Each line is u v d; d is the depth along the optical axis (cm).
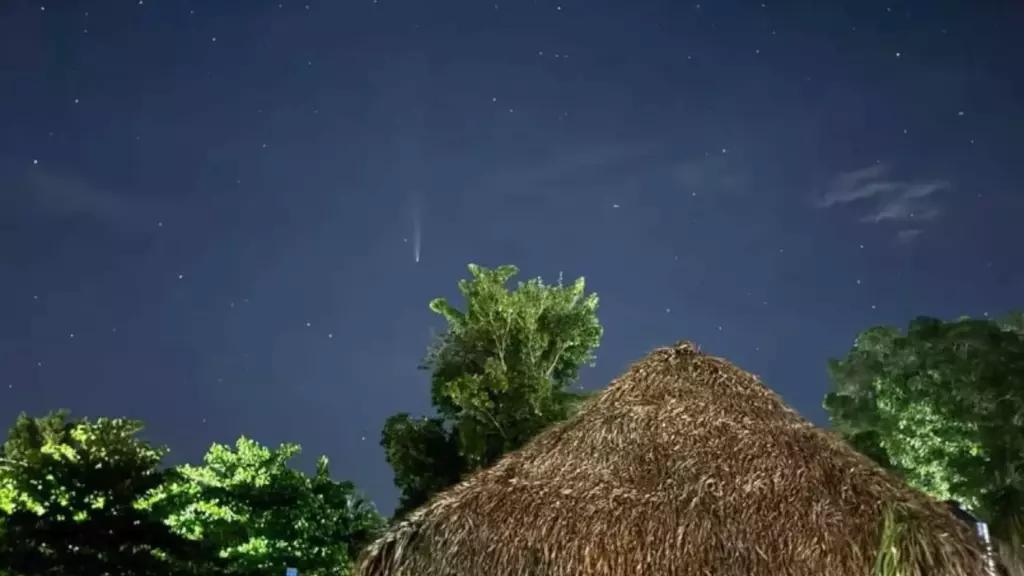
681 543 516
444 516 558
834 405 2331
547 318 2027
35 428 2328
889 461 2005
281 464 1986
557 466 567
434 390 2002
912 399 2156
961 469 1944
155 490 1603
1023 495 1547
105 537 1401
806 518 518
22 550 1352
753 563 509
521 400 1875
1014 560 859
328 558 1920
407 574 552
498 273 2042
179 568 1445
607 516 531
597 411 599
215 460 1964
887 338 2353
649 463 557
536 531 534
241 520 1858
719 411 580
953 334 2192
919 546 502
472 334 1992
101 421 1617
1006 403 2025
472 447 1845
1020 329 2314
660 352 627
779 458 547
